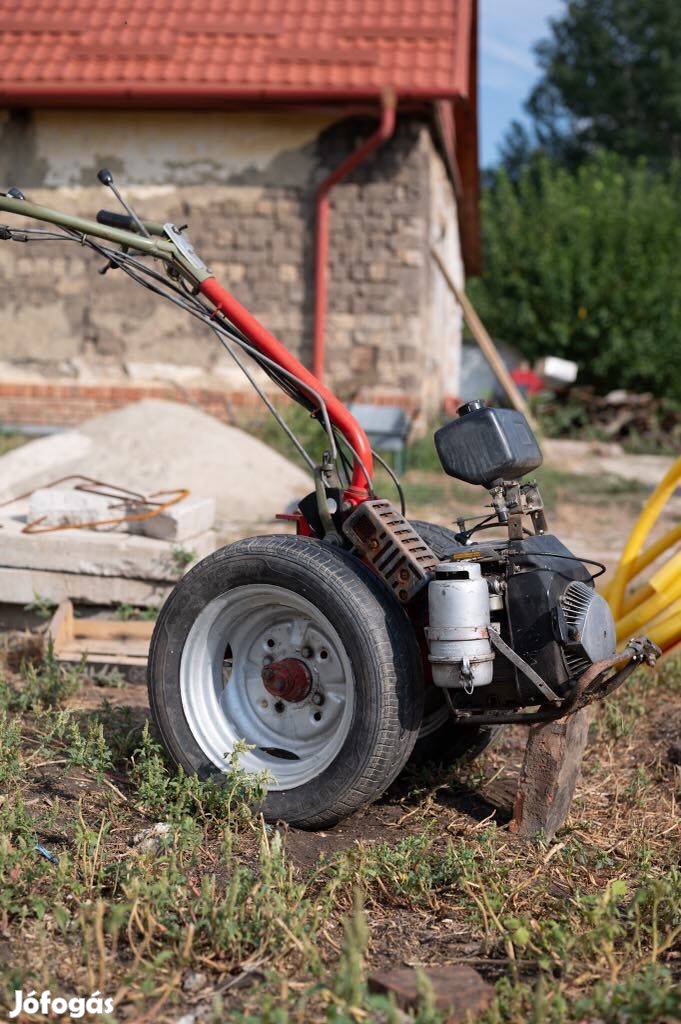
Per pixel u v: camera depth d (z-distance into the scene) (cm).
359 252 1221
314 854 328
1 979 253
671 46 4259
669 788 396
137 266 381
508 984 250
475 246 1972
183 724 367
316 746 360
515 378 1856
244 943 272
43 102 1221
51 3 1295
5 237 372
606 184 2258
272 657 368
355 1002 237
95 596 522
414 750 396
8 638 527
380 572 349
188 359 1247
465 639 325
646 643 348
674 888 296
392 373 1225
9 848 307
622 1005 241
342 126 1215
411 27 1229
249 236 1236
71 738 397
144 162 1245
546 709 342
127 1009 248
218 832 340
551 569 337
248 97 1184
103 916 278
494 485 346
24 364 1273
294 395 383
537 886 307
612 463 1471
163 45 1229
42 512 550
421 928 290
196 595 364
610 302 2002
